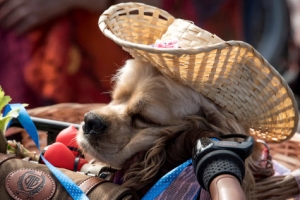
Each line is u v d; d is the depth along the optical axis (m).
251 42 5.40
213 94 2.12
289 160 3.14
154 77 2.20
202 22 4.96
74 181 2.10
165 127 2.18
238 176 1.74
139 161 2.21
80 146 2.29
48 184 2.08
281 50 5.43
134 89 2.24
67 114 3.49
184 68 2.01
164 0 4.62
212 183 1.73
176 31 2.19
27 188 2.07
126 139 2.22
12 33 4.36
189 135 2.08
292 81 5.59
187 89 2.17
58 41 4.29
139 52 2.00
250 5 5.30
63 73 4.35
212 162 1.77
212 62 1.96
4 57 4.41
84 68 4.40
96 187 2.06
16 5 4.28
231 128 2.20
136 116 2.22
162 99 2.16
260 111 2.21
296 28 5.92
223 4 5.01
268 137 2.41
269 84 2.11
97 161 2.41
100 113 2.22
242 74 2.09
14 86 4.43
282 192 2.51
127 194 2.04
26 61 4.38
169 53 1.85
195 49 1.85
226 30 5.12
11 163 2.19
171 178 2.02
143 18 2.35
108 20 2.17
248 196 2.29
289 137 2.30
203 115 2.22
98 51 4.38
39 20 4.27
